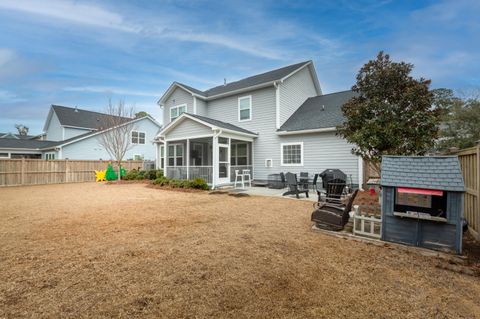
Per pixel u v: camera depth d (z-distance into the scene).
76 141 21.53
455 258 3.51
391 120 5.53
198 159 16.34
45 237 4.54
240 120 15.14
